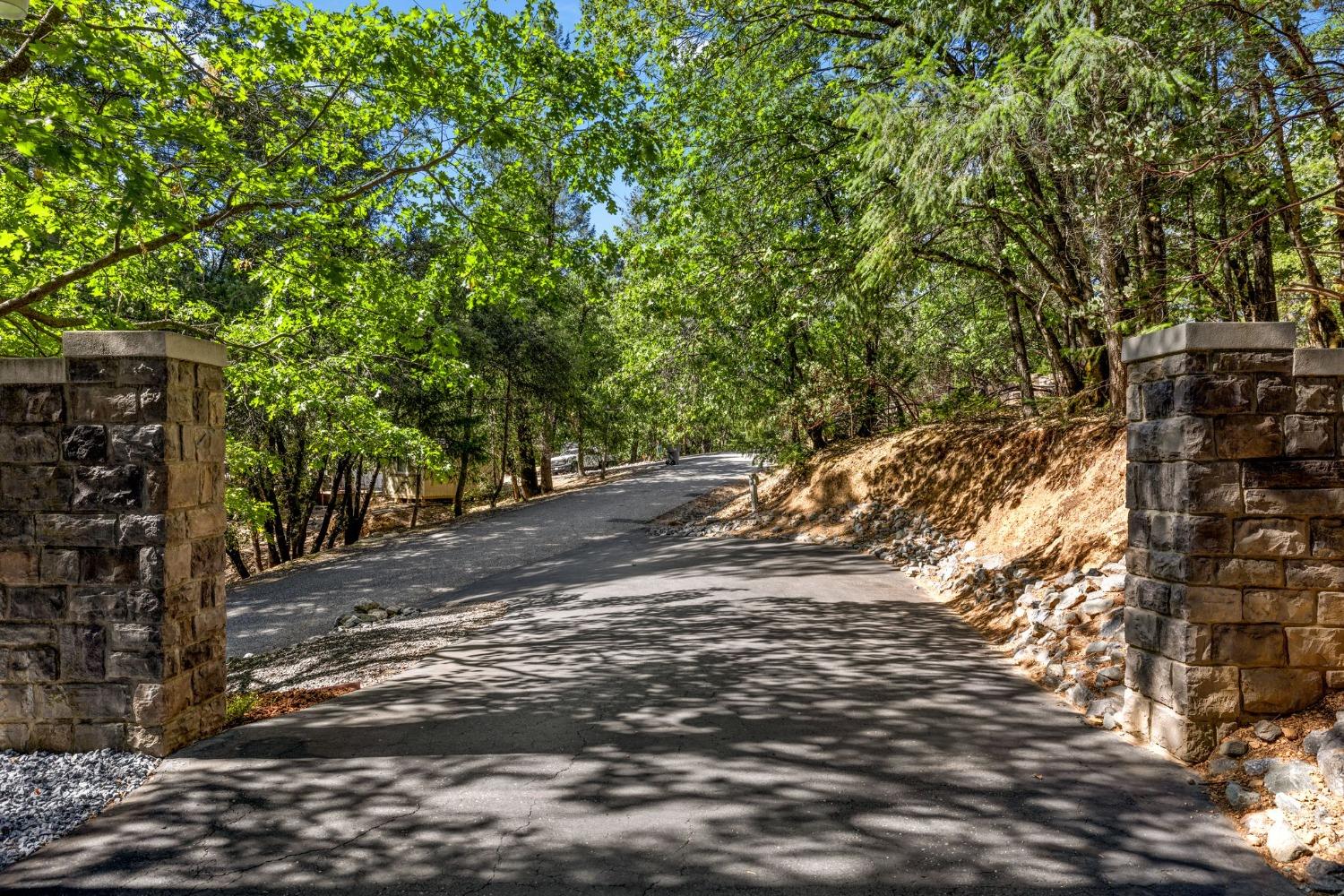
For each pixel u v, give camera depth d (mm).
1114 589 6953
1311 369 4543
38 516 5047
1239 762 4320
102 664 5016
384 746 5113
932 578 11281
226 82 8789
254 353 11148
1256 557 4512
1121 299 8422
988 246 12672
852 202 14203
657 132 15328
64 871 3572
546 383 27625
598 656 7539
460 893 3307
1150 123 7055
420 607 12352
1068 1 7559
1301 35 7844
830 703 5816
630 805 4137
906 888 3283
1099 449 10164
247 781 4562
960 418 17500
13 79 7098
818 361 19078
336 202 10055
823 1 13562
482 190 10945
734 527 19578
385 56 8773
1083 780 4359
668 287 16344
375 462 25812
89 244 9281
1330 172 8211
